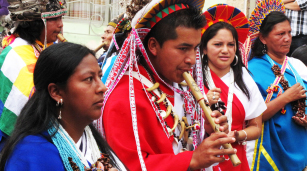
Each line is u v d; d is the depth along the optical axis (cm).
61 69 153
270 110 318
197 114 220
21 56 278
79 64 155
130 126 191
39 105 155
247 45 351
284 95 322
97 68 160
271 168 322
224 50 270
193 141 214
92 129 178
